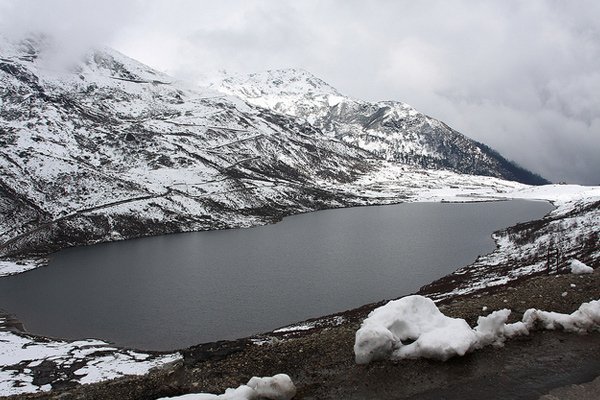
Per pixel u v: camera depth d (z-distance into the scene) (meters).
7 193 176.88
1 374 54.78
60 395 15.88
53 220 171.00
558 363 15.29
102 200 192.75
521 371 14.88
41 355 62.62
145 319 78.38
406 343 16.67
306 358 16.59
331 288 90.56
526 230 138.88
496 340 16.84
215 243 156.00
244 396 13.75
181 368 16.78
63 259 140.00
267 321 73.81
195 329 72.19
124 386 15.94
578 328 17.53
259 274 104.62
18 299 96.75
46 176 195.50
